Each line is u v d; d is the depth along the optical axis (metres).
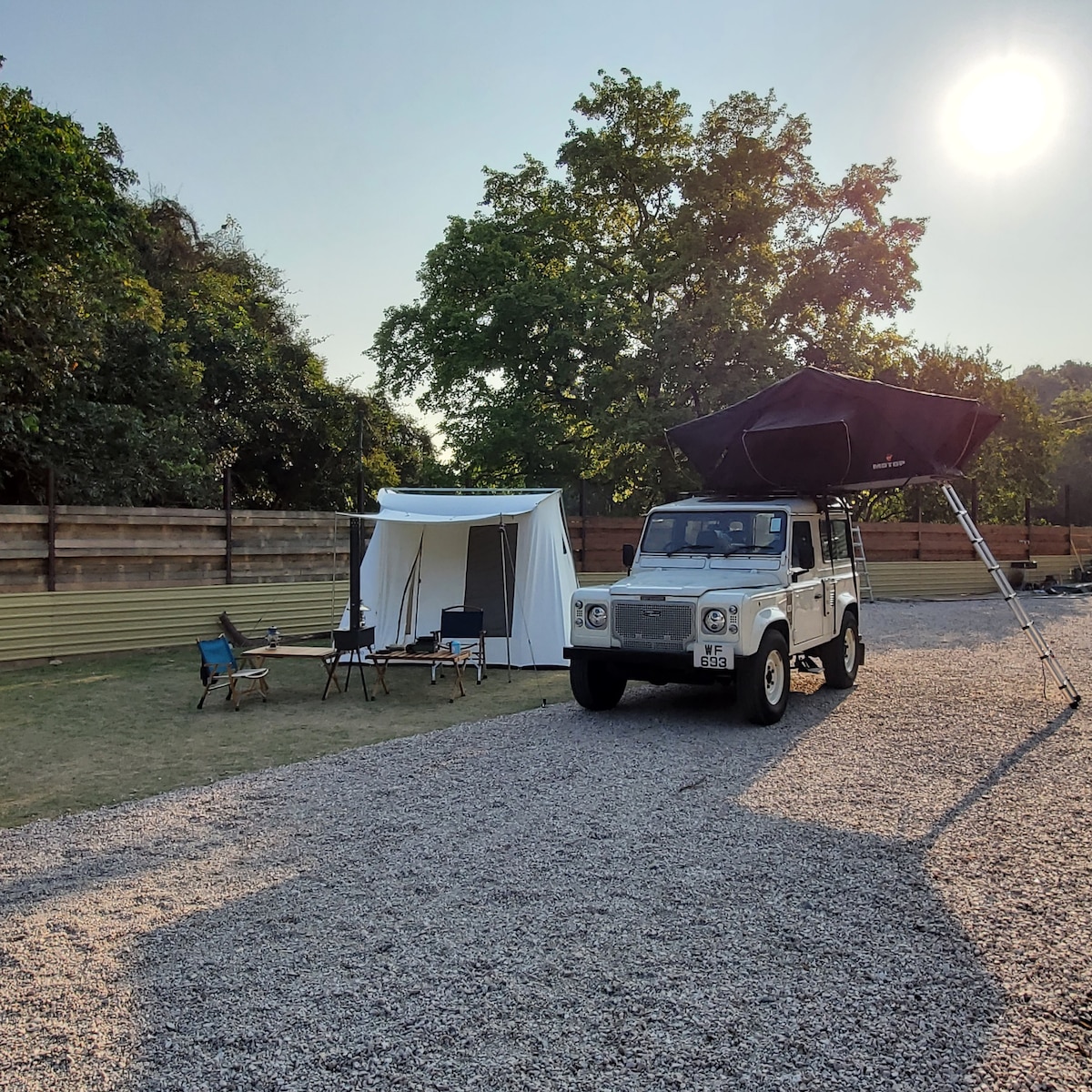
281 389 24.33
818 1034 3.02
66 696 10.26
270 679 11.62
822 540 9.79
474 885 4.41
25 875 4.70
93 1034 3.14
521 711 9.20
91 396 18.12
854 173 21.91
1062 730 7.63
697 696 9.73
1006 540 26.58
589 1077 2.81
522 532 12.16
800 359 21.28
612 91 21.81
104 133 18.20
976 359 28.75
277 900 4.28
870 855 4.70
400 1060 2.93
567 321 20.75
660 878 4.43
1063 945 3.64
